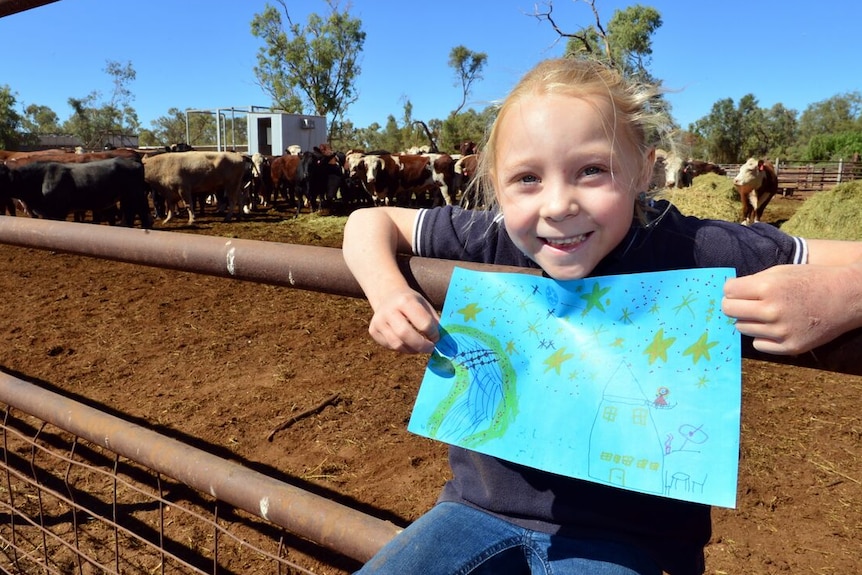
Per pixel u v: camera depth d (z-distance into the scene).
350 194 18.28
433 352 1.03
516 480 1.11
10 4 1.76
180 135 69.06
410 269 1.13
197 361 4.86
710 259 1.04
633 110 1.01
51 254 9.45
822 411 3.86
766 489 3.02
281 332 5.54
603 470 0.86
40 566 2.47
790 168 27.47
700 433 0.83
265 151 31.75
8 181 10.62
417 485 3.13
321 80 46.19
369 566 1.03
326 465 3.32
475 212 1.23
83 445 3.58
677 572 1.05
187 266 1.35
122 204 11.72
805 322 0.78
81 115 54.28
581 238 0.99
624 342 0.92
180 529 2.80
